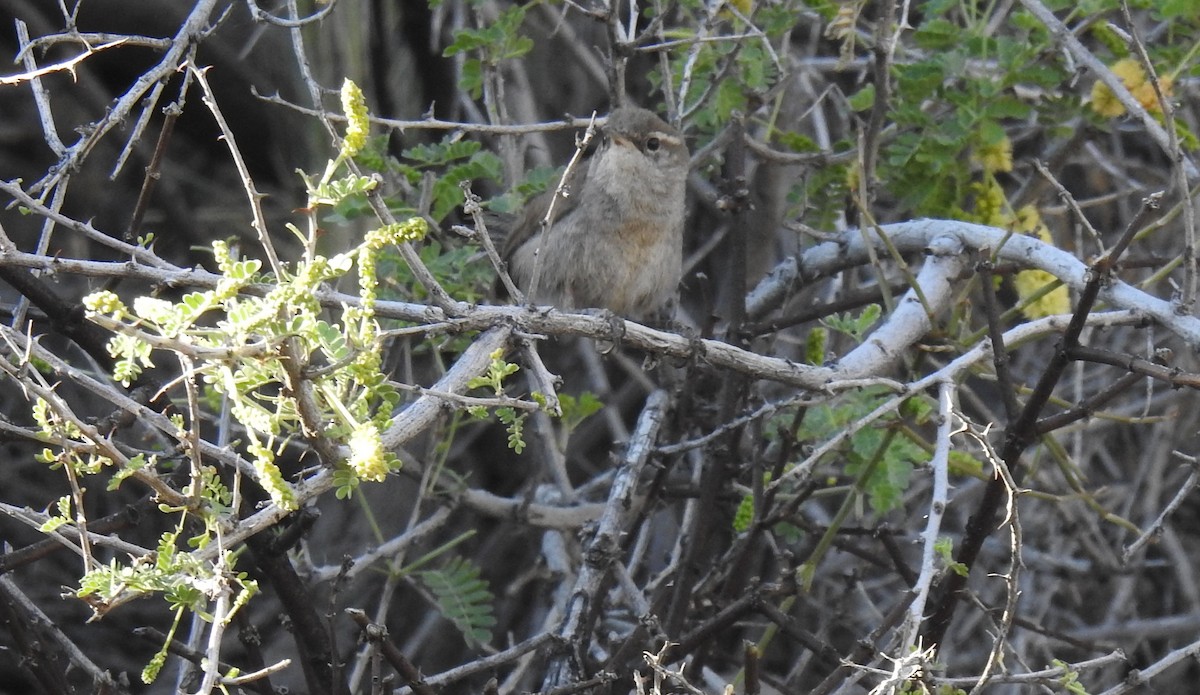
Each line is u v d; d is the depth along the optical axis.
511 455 13.26
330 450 5.26
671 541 11.29
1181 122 9.69
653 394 9.77
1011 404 7.14
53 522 5.29
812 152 10.14
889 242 8.10
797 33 13.17
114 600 5.08
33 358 6.53
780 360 7.64
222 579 5.00
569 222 9.80
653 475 9.58
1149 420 7.84
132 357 4.78
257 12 7.98
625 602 9.73
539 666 11.38
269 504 5.73
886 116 9.87
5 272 7.10
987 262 7.37
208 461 7.55
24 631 7.73
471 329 6.48
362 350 4.91
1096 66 8.17
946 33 9.54
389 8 12.06
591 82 13.00
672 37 11.57
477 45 9.59
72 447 5.21
